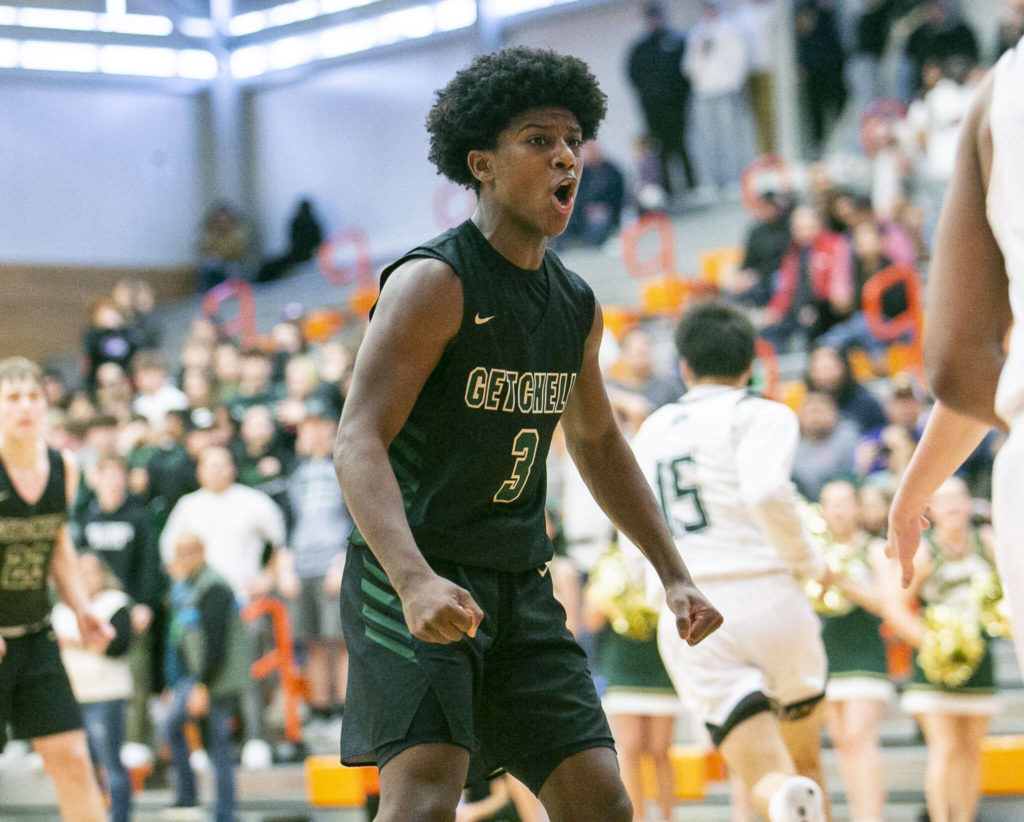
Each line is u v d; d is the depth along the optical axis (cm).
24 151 2311
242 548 1002
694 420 504
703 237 1719
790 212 1359
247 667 904
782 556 479
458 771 298
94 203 2378
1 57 2288
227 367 1380
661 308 1489
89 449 1245
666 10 2089
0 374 575
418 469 312
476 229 315
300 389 1277
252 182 2530
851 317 1234
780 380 1209
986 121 219
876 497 766
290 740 958
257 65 2503
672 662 491
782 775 450
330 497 1004
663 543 343
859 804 678
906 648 871
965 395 228
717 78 1755
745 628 475
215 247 2289
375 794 746
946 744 687
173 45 2430
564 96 309
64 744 584
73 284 2328
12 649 578
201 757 1016
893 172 1398
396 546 280
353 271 2136
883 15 1673
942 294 228
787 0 1786
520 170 306
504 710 319
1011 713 813
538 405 319
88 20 2341
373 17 2372
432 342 302
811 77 1684
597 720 322
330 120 2452
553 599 332
